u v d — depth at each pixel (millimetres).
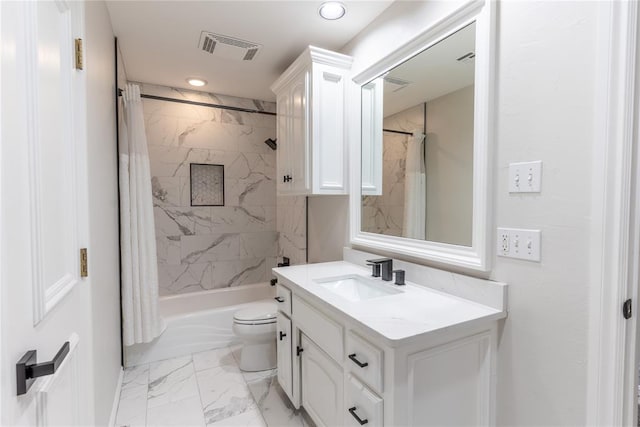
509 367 1163
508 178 1160
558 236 1019
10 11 585
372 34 1895
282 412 1805
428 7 1506
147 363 2400
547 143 1043
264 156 3410
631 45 875
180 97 3027
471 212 1298
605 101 904
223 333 2693
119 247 2201
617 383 903
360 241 2004
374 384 1057
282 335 1842
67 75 980
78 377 1021
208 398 1943
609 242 906
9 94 576
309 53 1928
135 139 2258
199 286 3125
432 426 1071
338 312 1223
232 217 3268
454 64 1369
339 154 2066
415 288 1502
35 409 651
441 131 1445
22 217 618
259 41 2123
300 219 2883
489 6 1187
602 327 921
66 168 965
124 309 2213
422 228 1558
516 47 1128
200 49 2238
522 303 1123
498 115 1190
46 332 749
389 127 1777
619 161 889
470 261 1285
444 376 1087
